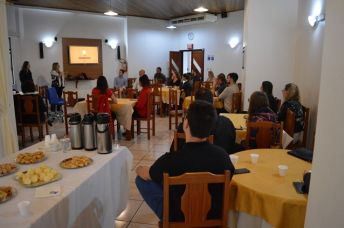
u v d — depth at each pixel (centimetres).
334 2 74
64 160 202
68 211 154
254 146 271
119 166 228
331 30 76
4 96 329
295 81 498
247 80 522
